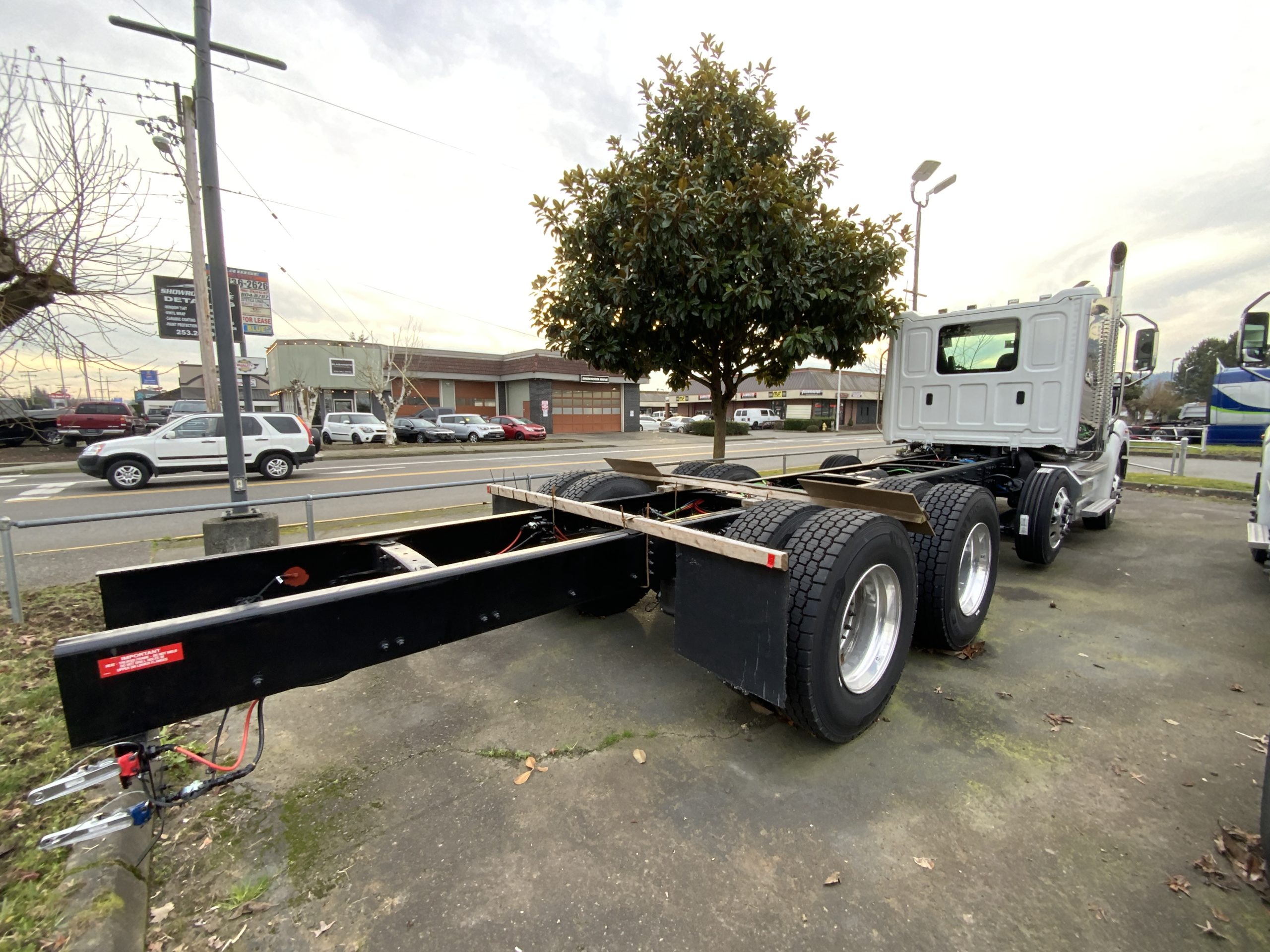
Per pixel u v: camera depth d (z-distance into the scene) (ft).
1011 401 18.92
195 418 46.16
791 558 8.82
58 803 7.91
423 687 11.72
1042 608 15.84
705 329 20.52
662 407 276.00
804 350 19.35
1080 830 7.66
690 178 19.16
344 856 7.39
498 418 114.42
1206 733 9.87
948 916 6.40
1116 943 6.06
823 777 8.80
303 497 18.34
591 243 20.44
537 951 6.06
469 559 12.26
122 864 6.91
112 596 8.20
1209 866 7.02
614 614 15.53
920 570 12.25
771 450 82.58
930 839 7.54
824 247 19.42
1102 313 19.47
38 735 9.39
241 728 10.27
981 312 19.30
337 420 95.61
